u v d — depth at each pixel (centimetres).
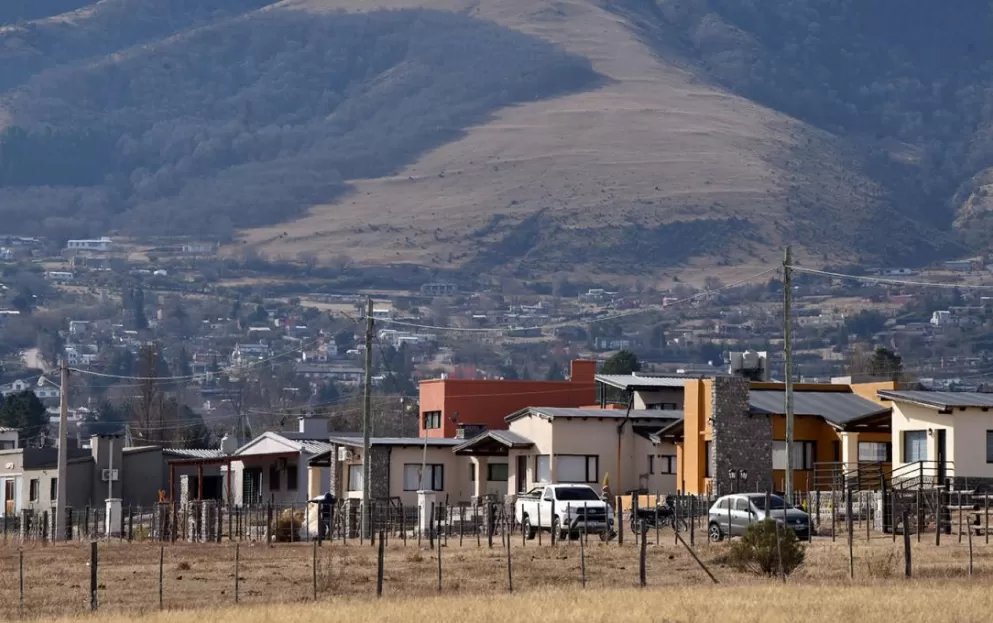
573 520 15112
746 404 17988
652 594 9412
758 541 11256
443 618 8269
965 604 8412
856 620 7862
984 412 15588
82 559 14462
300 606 9306
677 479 19125
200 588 11375
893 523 13288
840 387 19638
